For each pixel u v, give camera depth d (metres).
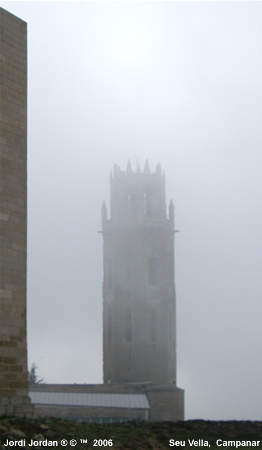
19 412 35.12
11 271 36.09
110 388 135.00
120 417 119.75
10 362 35.25
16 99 37.91
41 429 32.47
